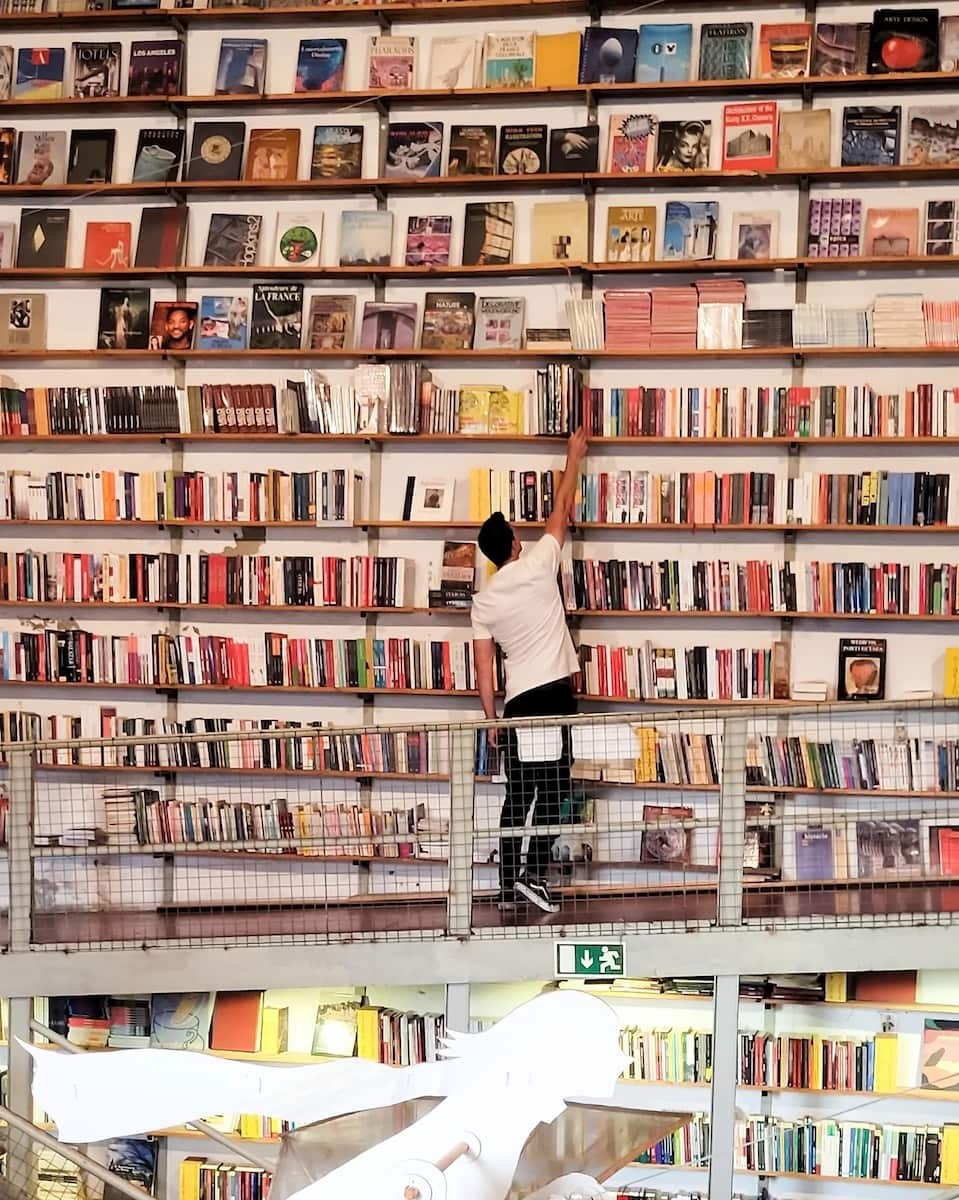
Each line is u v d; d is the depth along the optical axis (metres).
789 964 4.81
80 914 5.74
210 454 6.37
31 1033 5.13
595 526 5.93
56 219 6.41
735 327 5.84
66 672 6.25
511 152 6.12
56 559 6.28
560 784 5.32
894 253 5.80
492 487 5.98
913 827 5.73
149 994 5.71
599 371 6.09
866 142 5.81
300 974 5.02
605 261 6.05
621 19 6.12
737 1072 4.84
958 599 5.65
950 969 5.11
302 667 6.11
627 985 5.60
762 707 4.70
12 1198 4.98
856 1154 5.32
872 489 5.70
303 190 6.30
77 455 6.45
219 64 6.35
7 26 6.52
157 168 6.34
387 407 6.06
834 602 5.73
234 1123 5.63
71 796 6.31
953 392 5.67
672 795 5.88
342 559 6.11
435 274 6.17
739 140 5.93
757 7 6.02
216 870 6.26
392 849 6.06
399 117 6.30
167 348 6.28
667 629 6.02
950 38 5.79
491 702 5.46
